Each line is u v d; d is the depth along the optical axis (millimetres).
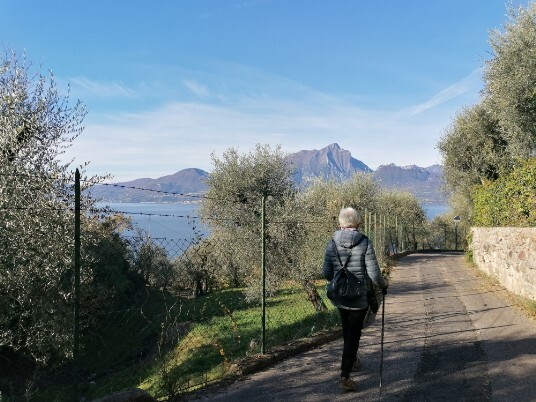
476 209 18328
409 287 12531
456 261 21000
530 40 12352
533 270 9383
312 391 4781
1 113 7277
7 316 6703
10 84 7754
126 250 8102
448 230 42062
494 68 13461
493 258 13617
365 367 5547
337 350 6312
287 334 7848
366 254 4742
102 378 7395
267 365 5703
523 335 6680
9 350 8281
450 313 8641
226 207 17781
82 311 7965
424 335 7012
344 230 4922
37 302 6859
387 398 4539
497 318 7949
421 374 5223
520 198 11523
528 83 12430
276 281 12766
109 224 8500
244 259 13242
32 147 7457
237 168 18703
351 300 4688
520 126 13539
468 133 21719
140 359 8383
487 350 6047
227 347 9008
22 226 6512
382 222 23500
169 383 5043
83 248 7785
